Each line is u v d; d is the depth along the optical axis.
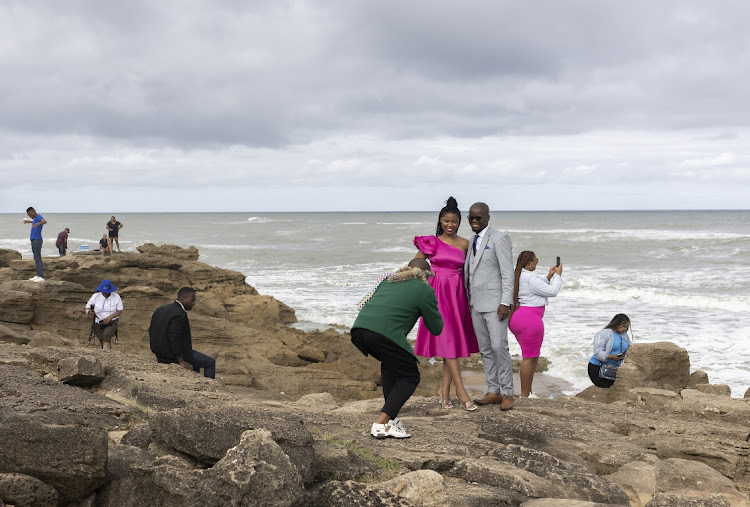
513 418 5.74
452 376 6.28
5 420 3.40
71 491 3.38
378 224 113.00
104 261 19.53
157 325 7.79
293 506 3.20
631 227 86.56
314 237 78.12
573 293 27.53
